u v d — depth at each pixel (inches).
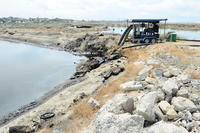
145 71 655.8
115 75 779.4
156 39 1111.6
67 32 3223.4
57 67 1255.5
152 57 826.2
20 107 643.5
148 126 280.7
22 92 801.6
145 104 304.5
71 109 514.9
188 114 304.0
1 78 1023.0
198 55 784.9
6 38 3134.8
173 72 574.9
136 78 600.7
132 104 340.5
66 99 615.5
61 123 440.5
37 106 634.8
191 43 1045.8
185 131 229.0
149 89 481.7
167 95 376.8
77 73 1041.5
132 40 1183.6
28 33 3383.4
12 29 4252.0
